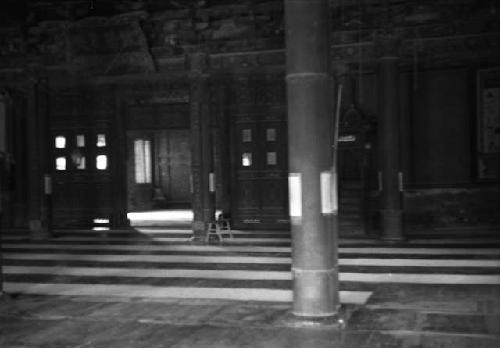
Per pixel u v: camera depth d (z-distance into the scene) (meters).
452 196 19.22
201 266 14.26
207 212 18.94
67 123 22.55
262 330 8.48
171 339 8.19
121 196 22.25
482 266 13.30
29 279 13.04
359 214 19.00
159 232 20.83
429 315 9.05
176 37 19.38
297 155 8.58
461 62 18.98
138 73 19.84
